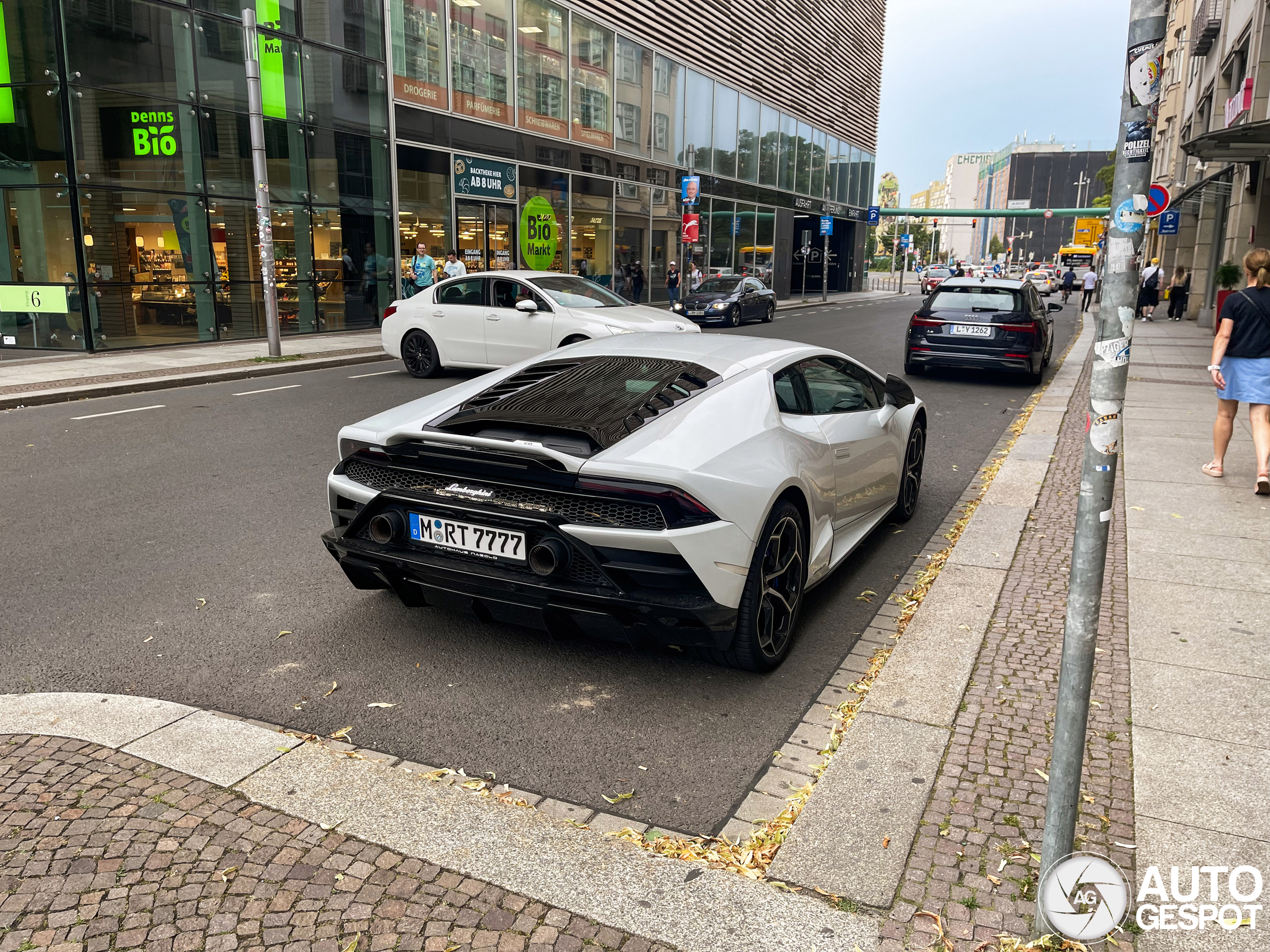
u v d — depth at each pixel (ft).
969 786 9.29
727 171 115.03
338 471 13.28
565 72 82.12
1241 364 21.22
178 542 17.94
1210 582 15.35
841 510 15.16
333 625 14.02
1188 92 116.67
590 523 11.09
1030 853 8.19
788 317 96.02
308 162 59.57
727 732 10.96
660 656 13.12
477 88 72.54
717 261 114.42
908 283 276.82
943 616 13.92
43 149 47.42
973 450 27.91
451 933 7.24
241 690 11.87
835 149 155.63
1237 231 70.95
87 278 48.60
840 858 8.17
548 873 7.98
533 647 13.34
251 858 8.11
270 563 16.79
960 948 7.12
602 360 14.52
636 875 7.97
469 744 10.62
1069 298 155.74
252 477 23.11
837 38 149.38
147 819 8.65
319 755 9.95
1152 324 82.33
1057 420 31.50
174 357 47.78
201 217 53.67
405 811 8.89
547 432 11.99
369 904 7.55
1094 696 11.30
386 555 12.17
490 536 11.55
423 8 66.90
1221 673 11.89
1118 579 15.55
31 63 46.57
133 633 13.64
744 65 116.37
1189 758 9.80
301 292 60.34
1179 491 21.26
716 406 12.59
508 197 77.05
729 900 7.65
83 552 17.31
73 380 38.86
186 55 51.62
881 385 18.63
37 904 7.47
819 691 12.09
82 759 9.75
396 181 66.13
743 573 11.31
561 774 10.00
